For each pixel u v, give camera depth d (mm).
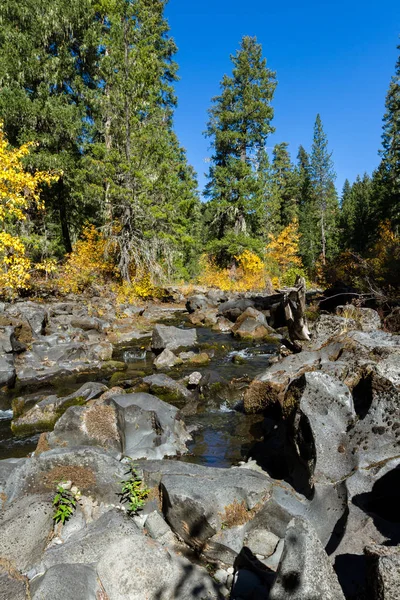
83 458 4387
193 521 3709
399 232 35312
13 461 4812
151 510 4145
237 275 32438
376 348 5676
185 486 3951
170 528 3934
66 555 3385
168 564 3246
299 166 66688
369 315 8656
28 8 21453
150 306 21859
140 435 5883
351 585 2771
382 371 4480
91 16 23109
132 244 21156
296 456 4609
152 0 28109
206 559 3629
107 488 4258
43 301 16375
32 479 4293
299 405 4426
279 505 3822
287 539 2436
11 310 12500
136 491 4230
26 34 21672
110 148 21781
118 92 21328
